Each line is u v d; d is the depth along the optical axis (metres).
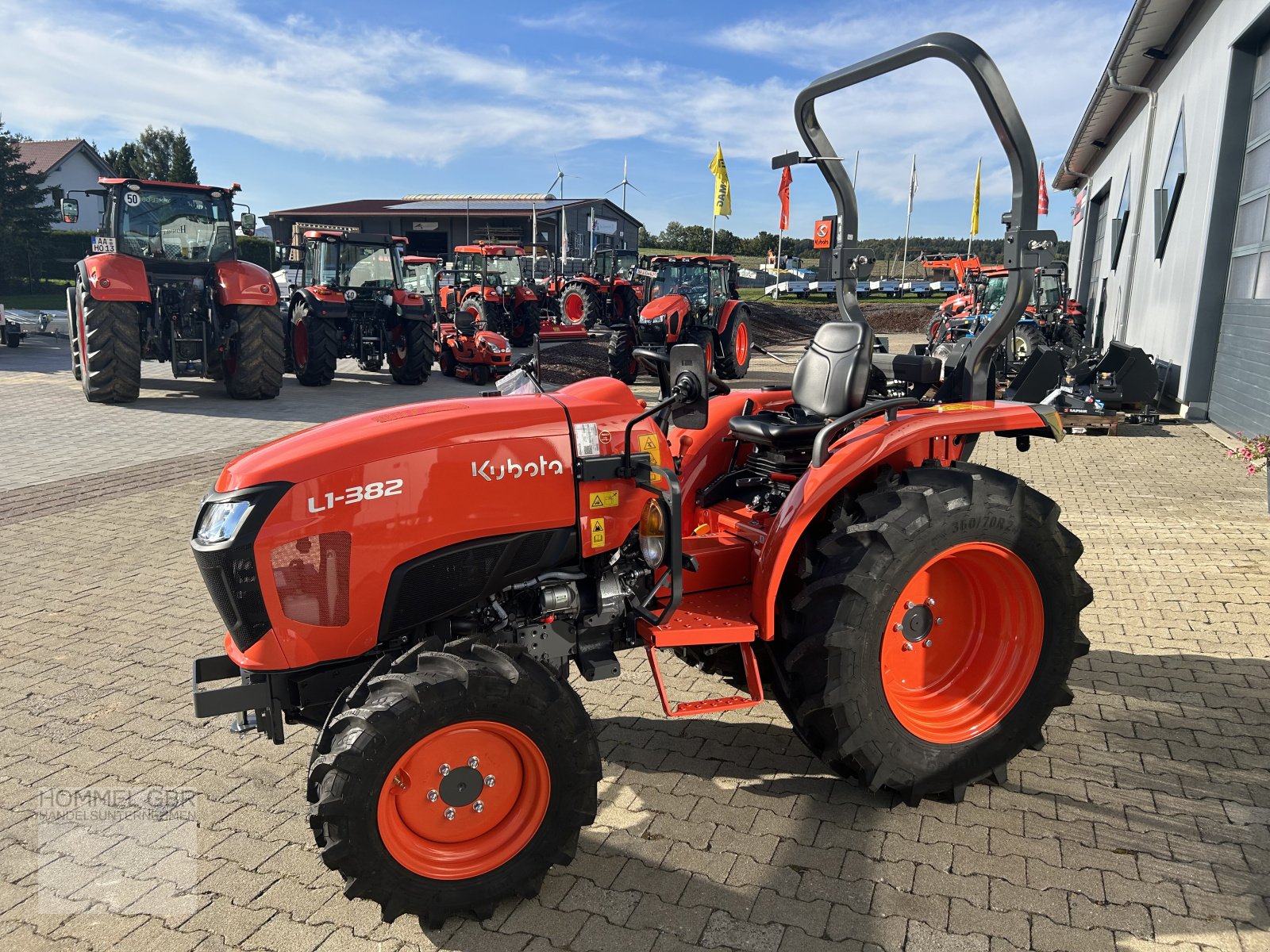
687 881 2.50
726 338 14.12
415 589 2.52
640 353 3.01
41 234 30.00
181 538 5.58
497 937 2.30
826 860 2.58
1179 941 2.23
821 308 32.53
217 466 7.41
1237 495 6.62
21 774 3.05
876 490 2.95
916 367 3.30
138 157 55.03
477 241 34.59
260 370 10.84
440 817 2.35
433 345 13.14
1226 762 3.06
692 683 3.73
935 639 3.03
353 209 38.25
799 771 3.07
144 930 2.32
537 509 2.60
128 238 11.05
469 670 2.27
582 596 2.77
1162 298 11.96
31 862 2.59
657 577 2.86
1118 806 2.82
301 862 2.61
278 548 2.35
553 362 14.57
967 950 2.22
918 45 2.87
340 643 2.46
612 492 2.71
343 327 13.64
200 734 3.32
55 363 14.52
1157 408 10.54
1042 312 14.30
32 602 4.55
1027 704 2.92
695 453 3.52
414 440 2.48
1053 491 6.82
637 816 2.80
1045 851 2.60
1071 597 2.94
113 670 3.83
